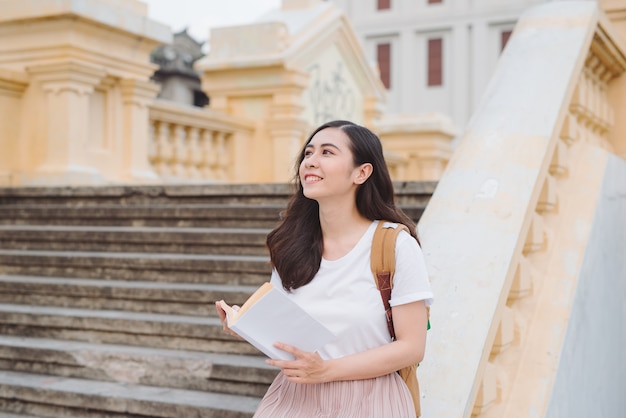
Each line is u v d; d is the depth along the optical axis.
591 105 5.75
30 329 4.99
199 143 9.65
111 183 7.96
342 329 2.40
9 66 7.90
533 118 4.37
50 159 7.66
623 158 6.48
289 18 11.41
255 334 2.27
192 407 3.94
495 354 3.65
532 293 4.16
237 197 6.44
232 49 10.61
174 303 4.94
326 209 2.49
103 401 4.12
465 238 3.62
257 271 5.05
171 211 6.19
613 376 5.39
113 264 5.50
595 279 4.71
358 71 12.88
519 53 5.01
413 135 14.90
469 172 4.05
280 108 10.34
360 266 2.42
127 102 8.30
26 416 4.27
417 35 33.78
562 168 4.66
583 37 4.98
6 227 6.54
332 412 2.36
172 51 22.02
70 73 7.54
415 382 2.52
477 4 32.41
